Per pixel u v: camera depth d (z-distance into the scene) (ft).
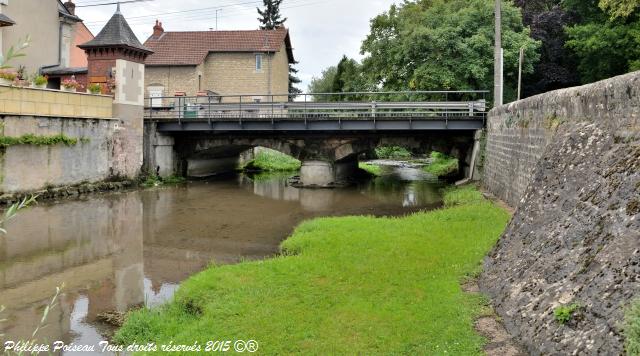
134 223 53.16
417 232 39.01
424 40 90.79
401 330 20.98
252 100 129.29
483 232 37.04
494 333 19.95
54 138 64.13
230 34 134.10
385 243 35.68
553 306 18.29
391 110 100.78
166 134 88.84
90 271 35.88
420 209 60.75
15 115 58.13
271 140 88.53
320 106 78.23
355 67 137.08
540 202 25.88
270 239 45.80
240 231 49.42
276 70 133.39
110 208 61.62
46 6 93.15
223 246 43.19
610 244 17.79
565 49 105.19
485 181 67.51
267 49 127.75
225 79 130.31
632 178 19.06
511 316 20.53
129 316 26.53
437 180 96.94
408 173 113.39
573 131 27.50
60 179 66.33
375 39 104.27
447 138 82.07
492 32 90.74
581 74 98.53
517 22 94.99
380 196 73.92
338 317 22.66
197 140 92.68
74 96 67.92
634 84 21.65
